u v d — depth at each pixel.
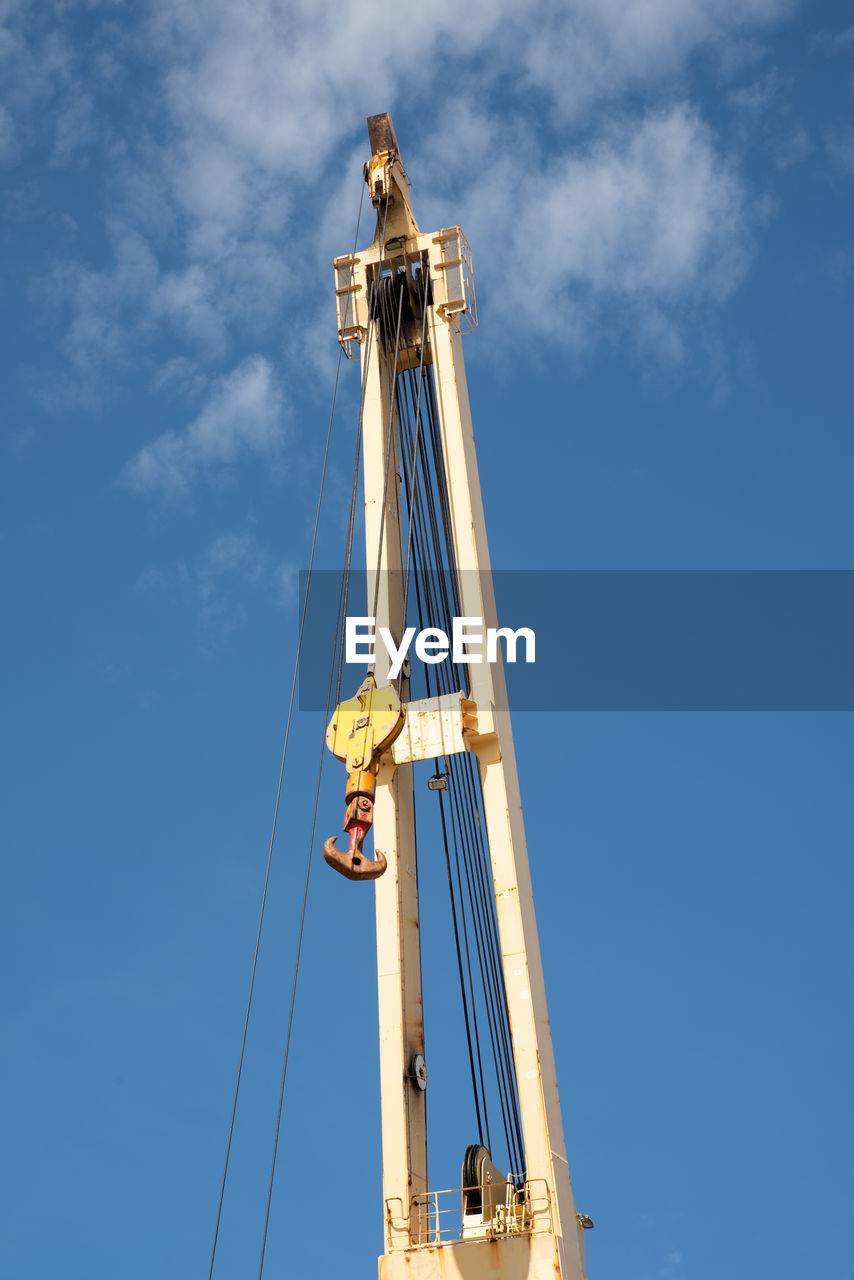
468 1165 22.48
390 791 24.95
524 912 23.66
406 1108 22.53
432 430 28.73
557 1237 20.89
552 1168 21.47
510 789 24.86
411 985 23.81
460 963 25.98
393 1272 21.12
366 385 28.61
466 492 27.14
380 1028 23.12
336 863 21.27
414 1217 21.89
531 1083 22.08
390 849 24.52
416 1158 22.55
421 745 24.78
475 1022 25.64
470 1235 21.53
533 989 22.94
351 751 22.44
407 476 28.38
